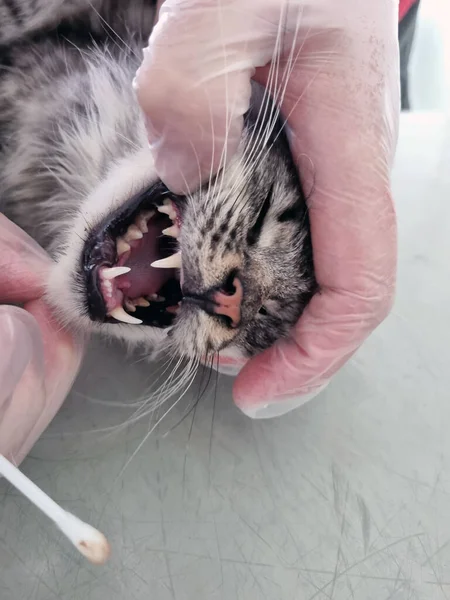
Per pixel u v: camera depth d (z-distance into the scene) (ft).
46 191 0.79
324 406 0.83
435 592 0.71
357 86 0.62
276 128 0.69
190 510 0.72
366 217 0.64
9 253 0.68
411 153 1.11
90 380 0.79
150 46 0.57
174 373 0.78
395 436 0.81
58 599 0.65
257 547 0.71
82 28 0.73
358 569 0.71
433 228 1.02
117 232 0.70
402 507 0.76
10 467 0.48
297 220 0.70
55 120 0.76
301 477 0.77
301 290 0.72
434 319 0.92
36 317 0.70
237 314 0.68
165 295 0.77
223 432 0.78
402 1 1.15
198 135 0.59
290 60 0.60
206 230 0.67
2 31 0.70
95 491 0.72
